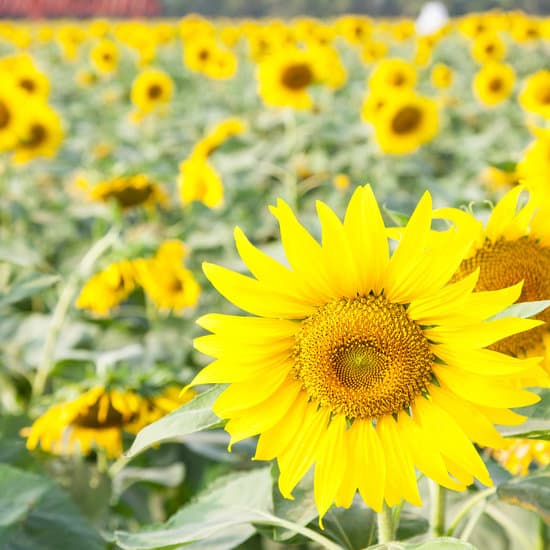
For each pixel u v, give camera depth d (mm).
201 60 4488
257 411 994
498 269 1166
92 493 1677
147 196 2371
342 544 1188
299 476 998
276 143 3566
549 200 1194
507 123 4414
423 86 6199
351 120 4590
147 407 1663
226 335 970
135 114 4426
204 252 2561
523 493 1128
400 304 1008
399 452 985
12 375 2121
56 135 2631
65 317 2215
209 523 1150
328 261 982
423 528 1285
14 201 2977
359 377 1000
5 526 1276
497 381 939
